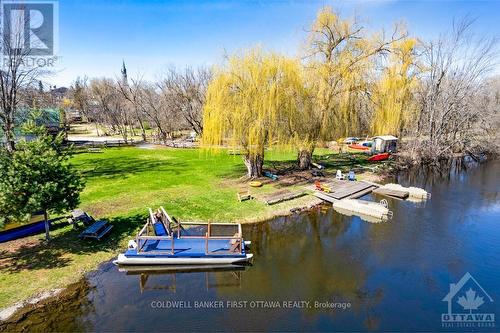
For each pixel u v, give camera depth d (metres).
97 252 16.28
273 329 11.86
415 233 20.09
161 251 15.76
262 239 19.16
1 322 11.49
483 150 45.38
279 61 25.34
